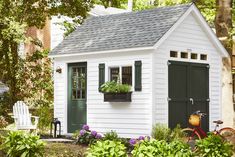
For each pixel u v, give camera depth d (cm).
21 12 2180
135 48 1669
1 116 2066
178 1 2645
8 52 2150
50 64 2258
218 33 1302
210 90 1856
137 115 1677
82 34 1969
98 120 1791
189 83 1772
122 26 1866
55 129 1844
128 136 1698
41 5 2220
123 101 1697
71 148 1461
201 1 1850
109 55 1767
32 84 2250
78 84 1873
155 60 1655
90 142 1576
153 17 1817
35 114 2100
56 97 1933
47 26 2625
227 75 1317
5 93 2205
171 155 834
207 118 1833
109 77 1769
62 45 1953
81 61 1859
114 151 810
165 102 1681
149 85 1647
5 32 1967
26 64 2222
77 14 2261
